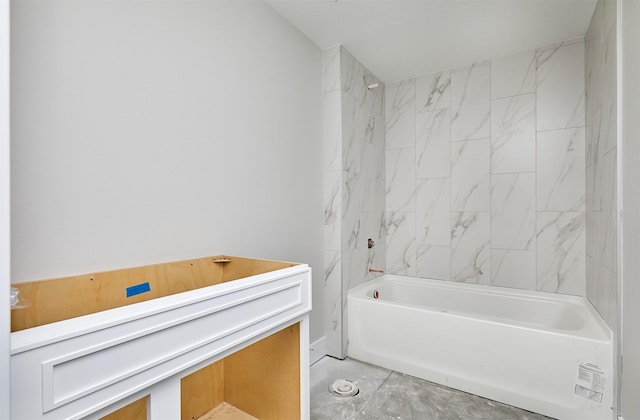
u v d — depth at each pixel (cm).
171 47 143
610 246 169
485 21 214
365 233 281
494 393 186
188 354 92
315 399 187
